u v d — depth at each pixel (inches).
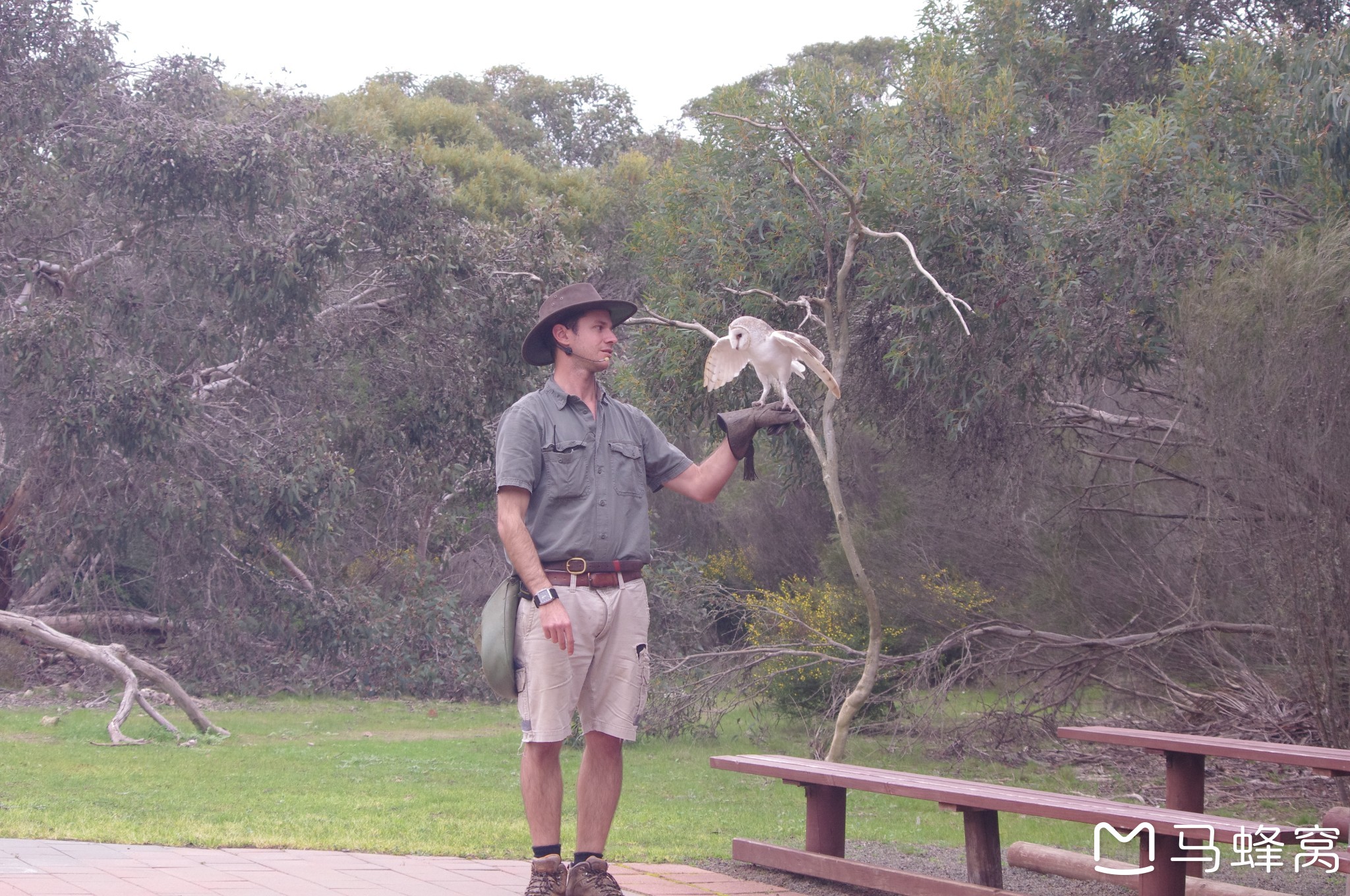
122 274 670.5
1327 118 411.5
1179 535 469.4
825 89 442.9
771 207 446.3
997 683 475.5
